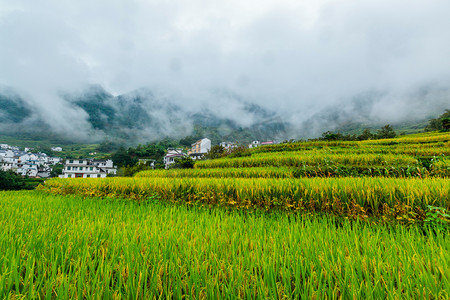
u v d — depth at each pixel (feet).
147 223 12.89
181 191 22.07
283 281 6.63
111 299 6.24
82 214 15.81
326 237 10.01
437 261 7.37
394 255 8.05
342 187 15.90
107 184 27.45
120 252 8.87
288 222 13.58
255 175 34.58
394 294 6.05
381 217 13.39
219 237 10.03
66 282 6.54
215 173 38.04
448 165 28.04
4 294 6.29
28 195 32.30
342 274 7.25
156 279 6.66
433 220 11.41
